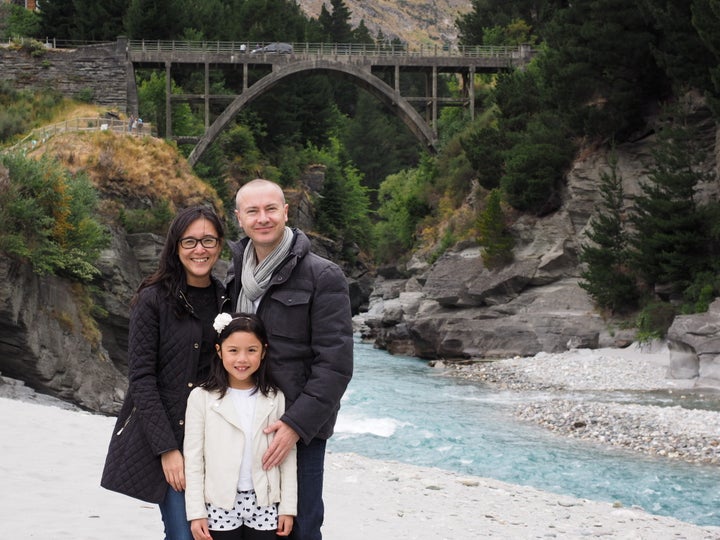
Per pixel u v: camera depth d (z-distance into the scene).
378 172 116.81
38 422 15.01
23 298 23.45
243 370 4.64
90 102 56.31
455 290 42.47
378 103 124.88
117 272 30.05
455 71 64.44
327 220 82.19
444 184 59.09
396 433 20.95
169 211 37.00
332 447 19.17
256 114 78.31
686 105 38.75
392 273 69.75
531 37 75.81
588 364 34.12
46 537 7.11
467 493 12.50
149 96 64.25
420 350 43.22
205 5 81.12
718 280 33.34
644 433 20.38
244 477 4.61
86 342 26.28
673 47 39.59
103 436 14.13
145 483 4.66
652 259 36.16
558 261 41.53
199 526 4.54
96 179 37.47
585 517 11.34
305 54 60.19
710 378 29.42
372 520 9.70
